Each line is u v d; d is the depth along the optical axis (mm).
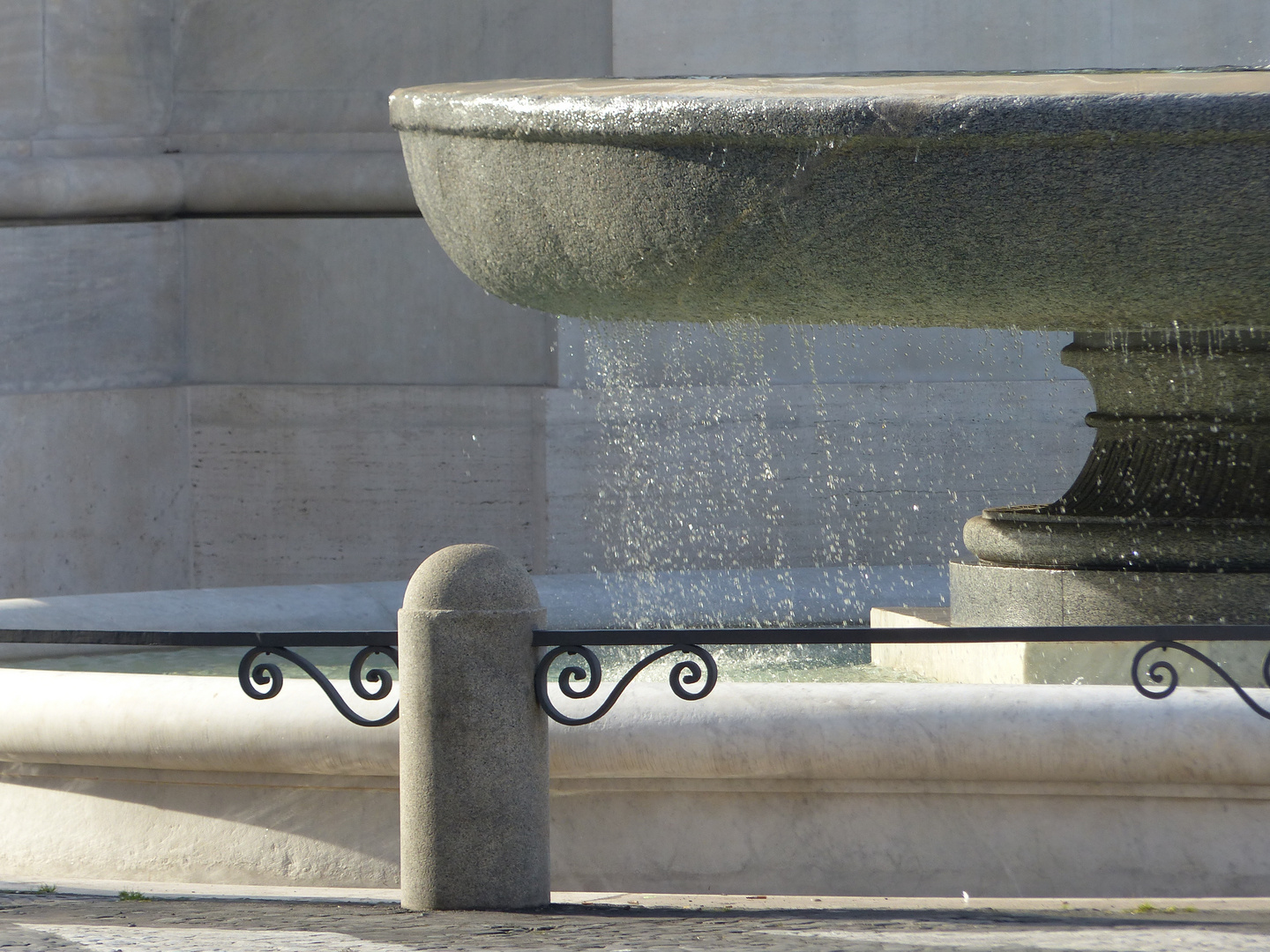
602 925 10305
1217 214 11797
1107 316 12719
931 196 12055
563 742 12703
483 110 13453
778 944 9586
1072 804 12633
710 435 26406
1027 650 15391
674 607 20156
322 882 13219
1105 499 15922
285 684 13352
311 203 27328
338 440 27391
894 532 26609
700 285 13141
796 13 25828
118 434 26812
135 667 18328
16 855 13953
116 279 27094
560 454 26328
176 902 11766
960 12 26047
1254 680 15055
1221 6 26328
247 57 27625
